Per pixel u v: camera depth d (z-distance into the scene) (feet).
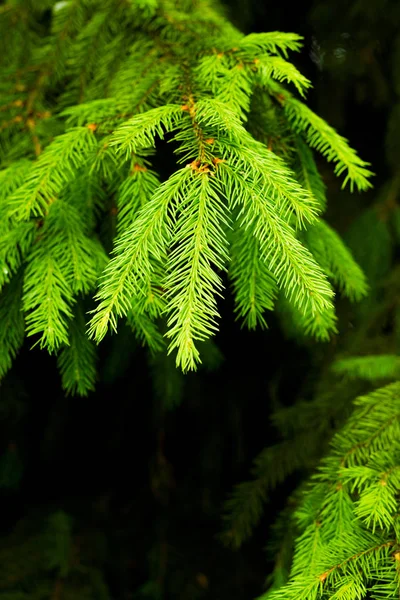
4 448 5.09
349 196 4.87
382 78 4.66
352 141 5.26
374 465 3.09
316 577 2.93
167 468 5.43
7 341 3.17
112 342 3.82
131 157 3.18
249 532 3.53
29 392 5.07
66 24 3.61
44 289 3.06
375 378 3.49
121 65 3.41
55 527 4.96
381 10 4.35
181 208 2.93
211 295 2.87
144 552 5.11
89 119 3.20
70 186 3.23
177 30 3.42
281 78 3.11
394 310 3.97
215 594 4.80
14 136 3.41
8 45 3.69
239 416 5.25
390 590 2.90
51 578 4.58
